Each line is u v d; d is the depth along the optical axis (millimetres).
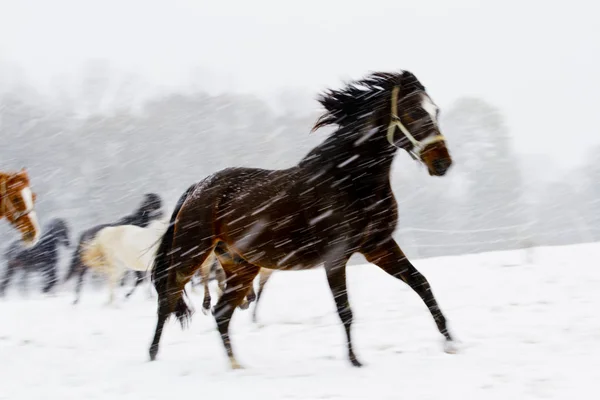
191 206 9086
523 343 8773
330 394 6926
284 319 12344
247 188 8781
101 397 7410
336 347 9562
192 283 17297
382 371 7762
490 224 54656
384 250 8391
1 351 10625
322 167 8203
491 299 12250
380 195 8094
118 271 16125
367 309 12367
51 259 21516
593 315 10211
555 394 6402
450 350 8461
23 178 11062
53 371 8977
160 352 10070
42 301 17562
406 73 8156
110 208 52781
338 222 7969
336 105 8344
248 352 9711
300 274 17922
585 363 7496
